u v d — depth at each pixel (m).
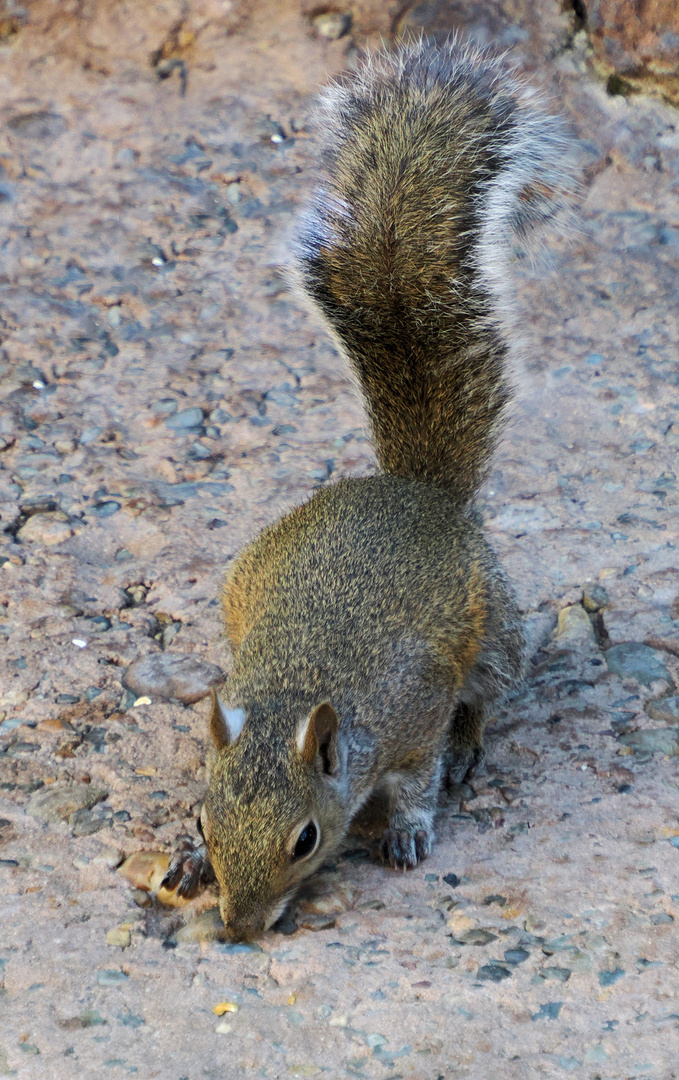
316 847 7.34
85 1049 6.29
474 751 8.91
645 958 6.76
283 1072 6.13
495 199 10.56
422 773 8.27
